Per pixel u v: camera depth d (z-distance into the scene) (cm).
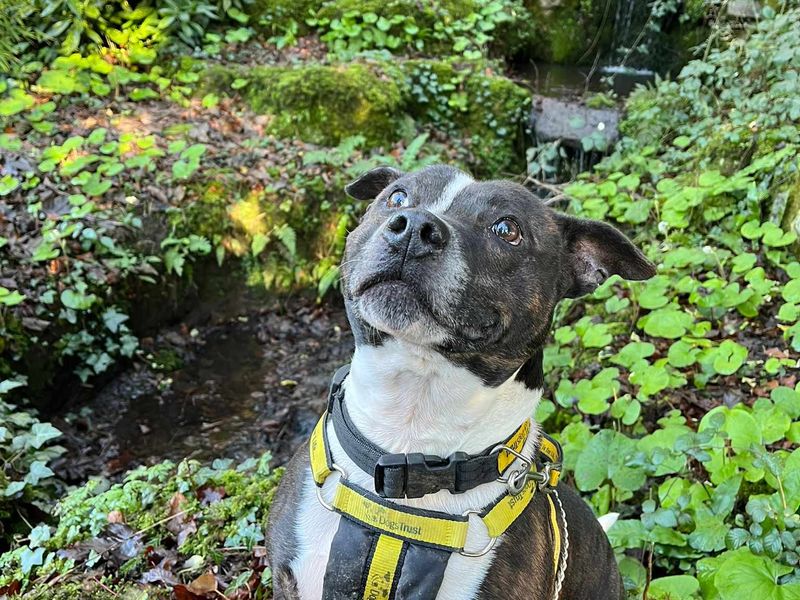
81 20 167
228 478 89
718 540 74
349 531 52
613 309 111
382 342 52
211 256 147
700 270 121
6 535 93
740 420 82
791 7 167
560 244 60
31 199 134
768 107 142
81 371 125
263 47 195
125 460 115
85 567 77
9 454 100
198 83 174
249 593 75
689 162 148
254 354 142
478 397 53
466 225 54
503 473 54
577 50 236
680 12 220
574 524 62
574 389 99
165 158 151
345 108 169
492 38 213
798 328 101
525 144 189
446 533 51
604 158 168
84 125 155
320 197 155
